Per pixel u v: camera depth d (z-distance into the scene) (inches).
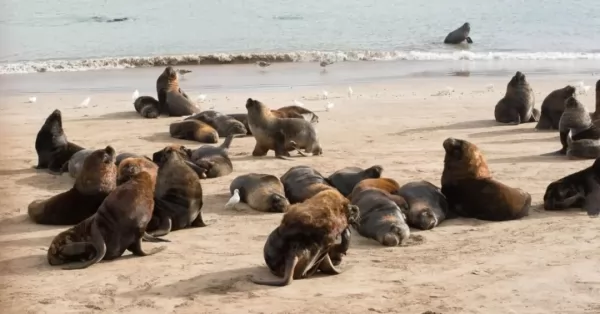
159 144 810.8
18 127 908.0
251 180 584.4
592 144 722.8
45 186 649.0
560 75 1333.7
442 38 1806.1
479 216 547.8
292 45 1706.4
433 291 413.1
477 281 427.2
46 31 1845.5
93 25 1941.4
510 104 920.3
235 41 1753.2
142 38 1781.5
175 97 981.2
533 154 752.3
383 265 455.2
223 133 857.5
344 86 1228.5
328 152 771.4
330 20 2046.0
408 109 1013.2
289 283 422.3
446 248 485.7
